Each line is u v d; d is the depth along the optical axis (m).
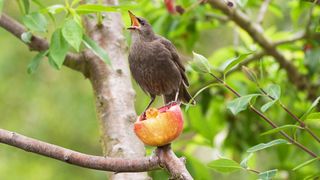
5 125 19.05
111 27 8.95
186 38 12.59
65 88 19.05
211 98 12.04
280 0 15.13
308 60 11.81
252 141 12.45
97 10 7.81
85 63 8.67
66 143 18.92
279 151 11.99
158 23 11.72
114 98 8.23
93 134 18.95
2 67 18.77
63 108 18.98
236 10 11.55
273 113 12.32
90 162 6.29
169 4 9.91
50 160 19.12
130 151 7.78
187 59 12.02
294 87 12.34
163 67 9.73
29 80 19.06
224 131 12.66
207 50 18.09
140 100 17.50
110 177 7.75
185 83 10.07
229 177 17.20
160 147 6.28
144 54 9.77
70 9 7.84
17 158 19.22
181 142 11.36
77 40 7.53
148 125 6.23
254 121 12.32
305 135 11.74
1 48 18.89
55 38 7.81
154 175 9.70
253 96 7.14
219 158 7.08
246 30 11.84
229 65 7.17
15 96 19.09
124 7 7.83
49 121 19.03
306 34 11.61
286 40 11.91
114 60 8.64
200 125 11.18
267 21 16.62
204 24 12.77
